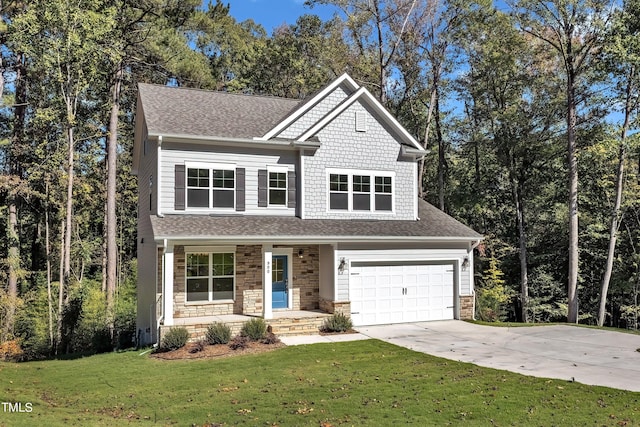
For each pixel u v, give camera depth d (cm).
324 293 1967
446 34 3108
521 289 3206
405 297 2014
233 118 2072
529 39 3108
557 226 3272
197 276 1836
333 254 1892
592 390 1041
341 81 2134
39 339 2445
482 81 3244
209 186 1875
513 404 953
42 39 2112
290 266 1983
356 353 1454
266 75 4091
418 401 979
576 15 2503
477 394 1020
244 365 1343
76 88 2248
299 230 1847
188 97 2162
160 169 1809
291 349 1524
